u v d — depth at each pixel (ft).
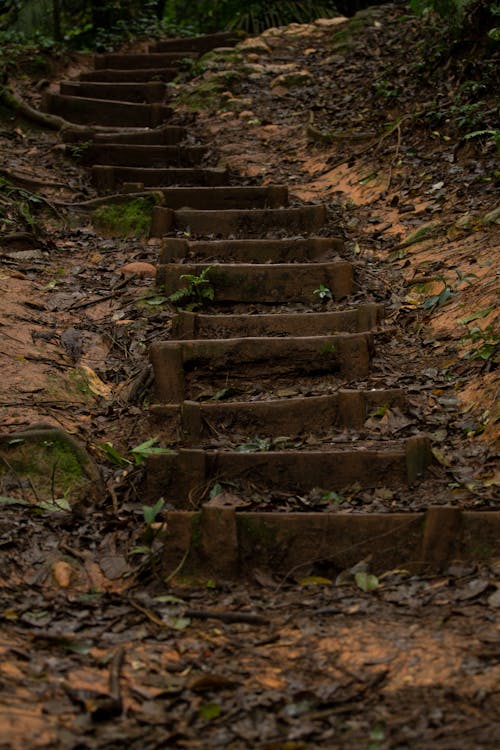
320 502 12.04
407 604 9.74
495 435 12.93
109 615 9.75
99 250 20.65
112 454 13.14
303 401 14.11
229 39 35.42
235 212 21.39
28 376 14.65
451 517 10.75
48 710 7.75
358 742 7.43
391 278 18.49
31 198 22.18
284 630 9.38
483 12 25.85
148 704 8.02
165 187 24.03
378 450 12.88
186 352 15.44
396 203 21.59
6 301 16.89
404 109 26.02
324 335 16.42
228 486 12.45
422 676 8.31
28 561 10.73
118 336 16.66
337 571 10.87
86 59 35.29
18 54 32.78
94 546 11.19
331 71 31.65
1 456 12.39
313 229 21.07
